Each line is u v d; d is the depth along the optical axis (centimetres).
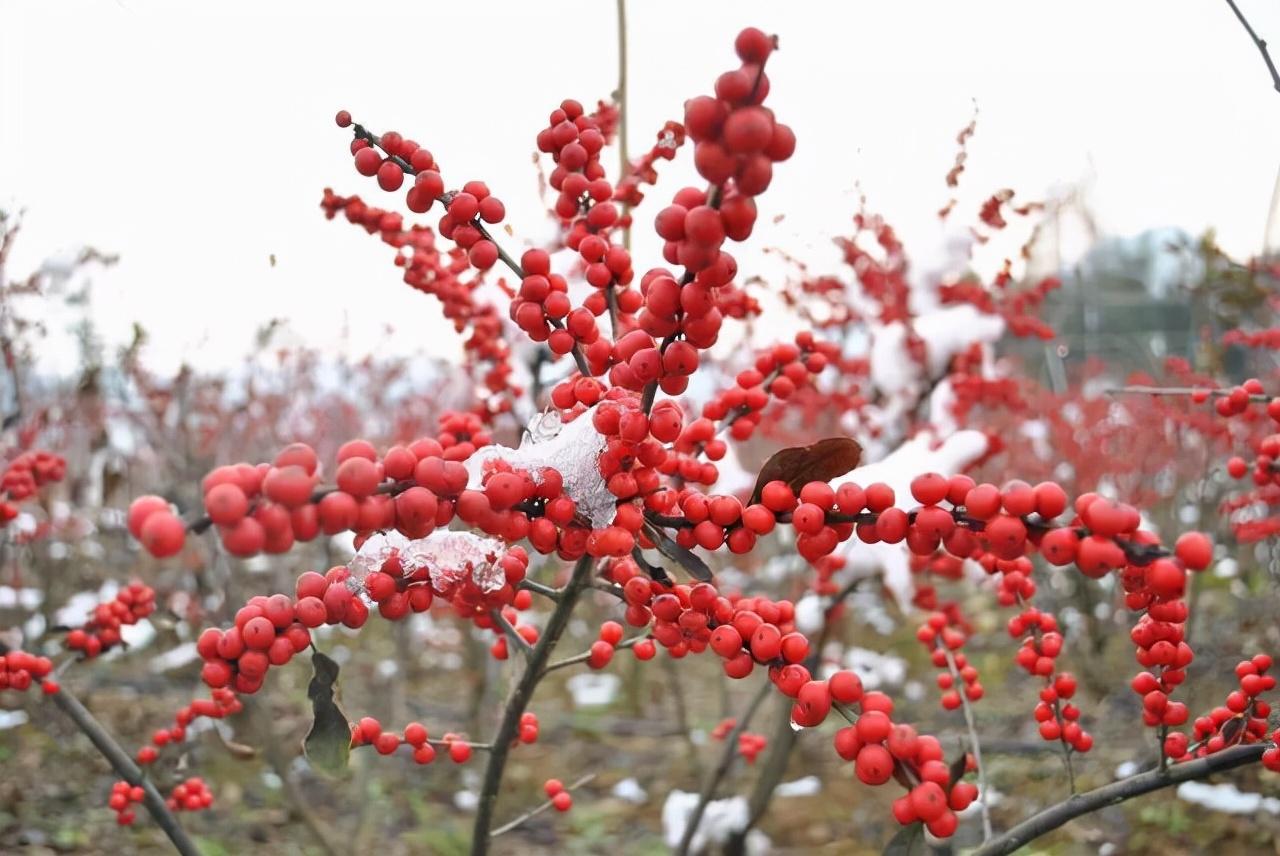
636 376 106
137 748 418
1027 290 400
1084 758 357
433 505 91
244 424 597
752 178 82
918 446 273
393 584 113
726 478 260
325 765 113
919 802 97
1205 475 449
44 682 206
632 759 442
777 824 355
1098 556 87
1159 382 483
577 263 270
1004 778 352
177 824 216
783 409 323
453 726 469
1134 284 677
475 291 222
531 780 424
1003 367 410
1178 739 138
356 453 90
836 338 399
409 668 557
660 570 122
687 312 99
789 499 107
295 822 376
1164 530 504
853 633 523
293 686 518
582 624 566
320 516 83
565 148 135
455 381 603
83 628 228
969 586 582
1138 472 478
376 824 382
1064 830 312
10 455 425
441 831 369
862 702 103
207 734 423
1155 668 148
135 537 76
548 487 107
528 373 288
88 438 522
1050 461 484
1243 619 400
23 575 497
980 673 484
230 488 78
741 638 110
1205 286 402
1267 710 137
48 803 378
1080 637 462
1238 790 310
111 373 529
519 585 143
